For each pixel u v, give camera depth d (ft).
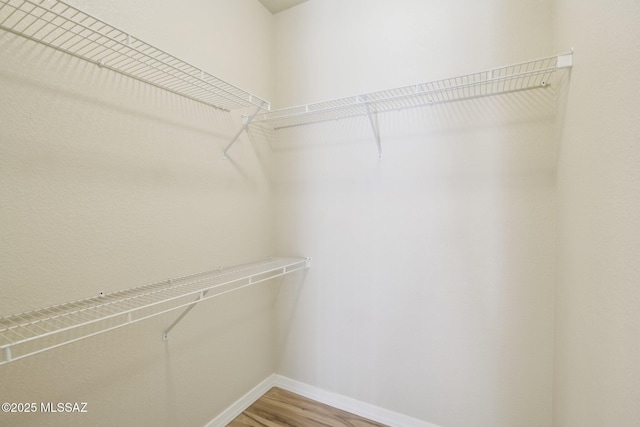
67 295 3.20
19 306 2.86
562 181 3.54
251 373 5.88
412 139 4.99
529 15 4.13
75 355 3.27
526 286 4.24
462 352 4.69
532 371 4.23
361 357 5.55
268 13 6.23
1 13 2.70
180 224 4.44
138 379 3.91
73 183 3.22
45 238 3.02
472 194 4.56
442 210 4.79
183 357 4.51
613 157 2.01
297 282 6.20
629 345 1.74
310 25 5.97
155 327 4.11
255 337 5.96
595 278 2.32
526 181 4.20
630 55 1.77
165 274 4.22
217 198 5.07
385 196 5.26
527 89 4.17
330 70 5.75
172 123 4.30
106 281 3.54
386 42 5.19
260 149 6.06
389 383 5.29
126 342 3.77
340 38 5.64
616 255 1.94
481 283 4.54
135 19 3.75
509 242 4.33
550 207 4.06
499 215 4.39
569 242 3.17
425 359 4.98
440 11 4.73
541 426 4.18
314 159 5.96
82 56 3.27
